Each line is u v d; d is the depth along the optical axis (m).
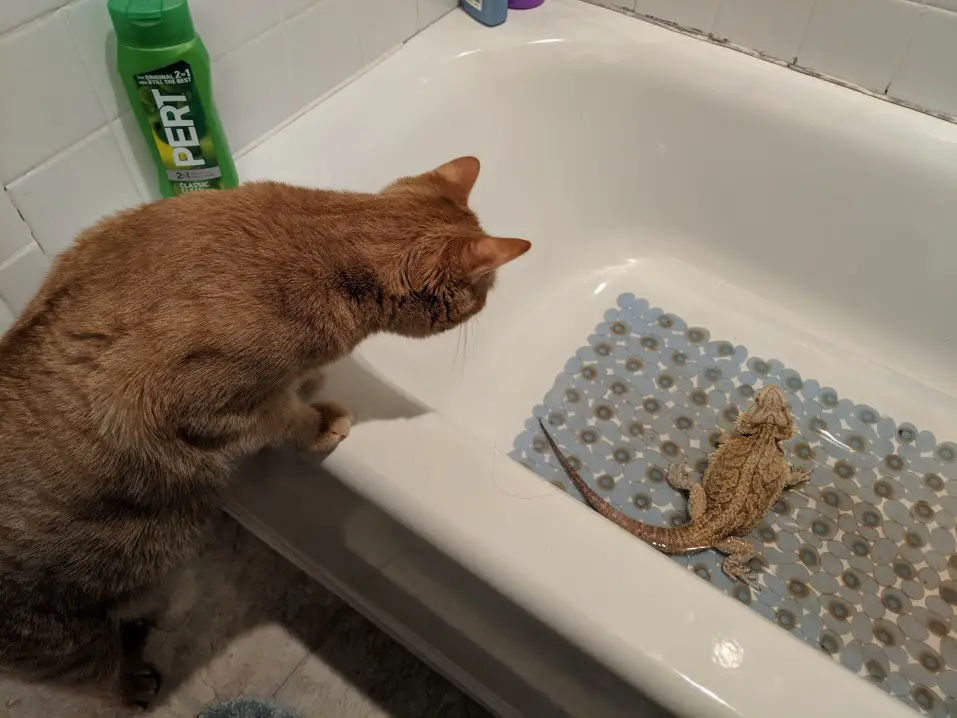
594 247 1.20
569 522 0.60
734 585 0.95
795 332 1.13
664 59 1.04
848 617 0.93
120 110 0.75
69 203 0.74
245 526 1.04
